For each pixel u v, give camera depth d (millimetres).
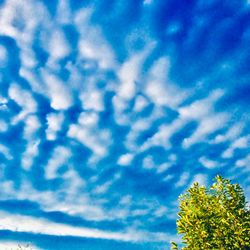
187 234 20891
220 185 22094
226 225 20531
